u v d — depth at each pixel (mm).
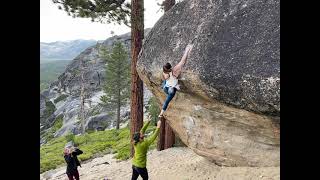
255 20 7320
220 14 8031
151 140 8852
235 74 7199
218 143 9336
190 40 8453
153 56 9492
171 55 8828
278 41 6746
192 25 8641
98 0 15016
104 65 63031
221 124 8930
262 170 8703
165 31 9422
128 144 24141
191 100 9047
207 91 8016
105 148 25797
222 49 7629
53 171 21141
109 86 44000
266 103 6867
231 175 9266
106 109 50125
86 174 14602
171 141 16312
